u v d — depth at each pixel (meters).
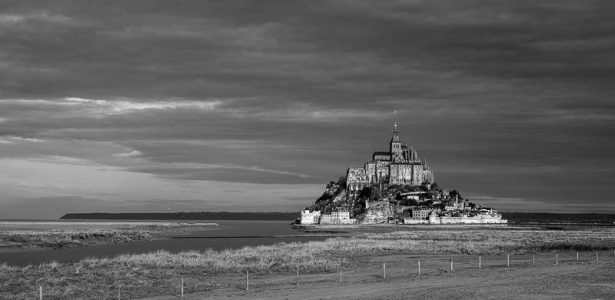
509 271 92.00
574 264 104.19
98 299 66.88
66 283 77.62
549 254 133.12
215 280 83.31
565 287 71.50
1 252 151.50
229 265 100.19
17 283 76.69
